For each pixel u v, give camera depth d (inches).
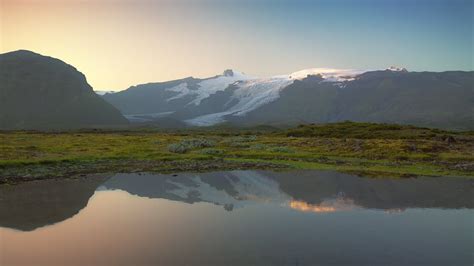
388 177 1737.2
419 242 740.0
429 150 2694.4
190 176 1721.2
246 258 637.9
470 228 846.5
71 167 1865.2
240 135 5295.3
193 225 853.8
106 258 637.9
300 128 5570.9
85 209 1027.3
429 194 1304.1
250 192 1322.6
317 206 1088.2
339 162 2247.8
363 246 707.4
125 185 1448.1
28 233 786.8
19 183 1443.2
